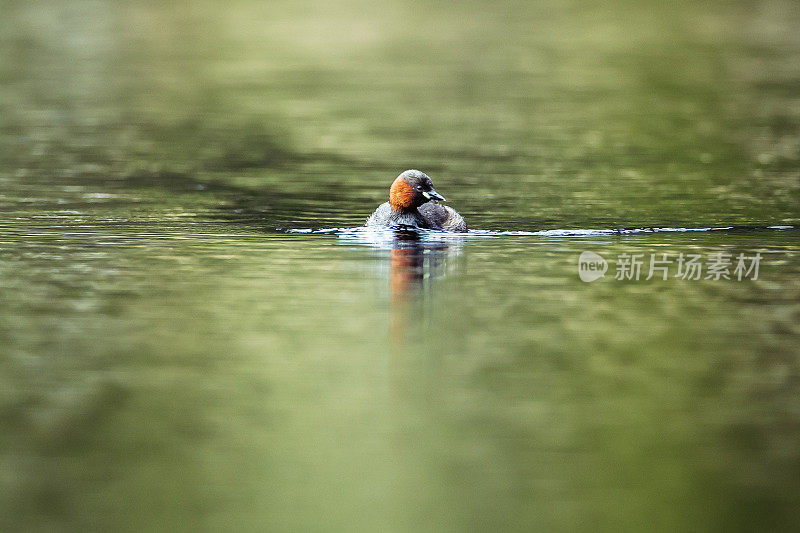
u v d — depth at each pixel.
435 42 45.59
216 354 12.30
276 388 11.32
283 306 14.06
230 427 10.38
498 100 33.22
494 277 15.45
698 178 22.69
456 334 13.01
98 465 9.65
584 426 10.43
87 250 16.84
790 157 24.91
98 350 12.45
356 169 23.84
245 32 47.97
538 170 23.69
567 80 36.72
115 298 14.38
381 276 15.49
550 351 12.45
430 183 18.25
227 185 22.06
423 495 9.12
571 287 14.98
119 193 21.16
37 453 9.88
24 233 17.86
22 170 23.28
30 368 11.88
